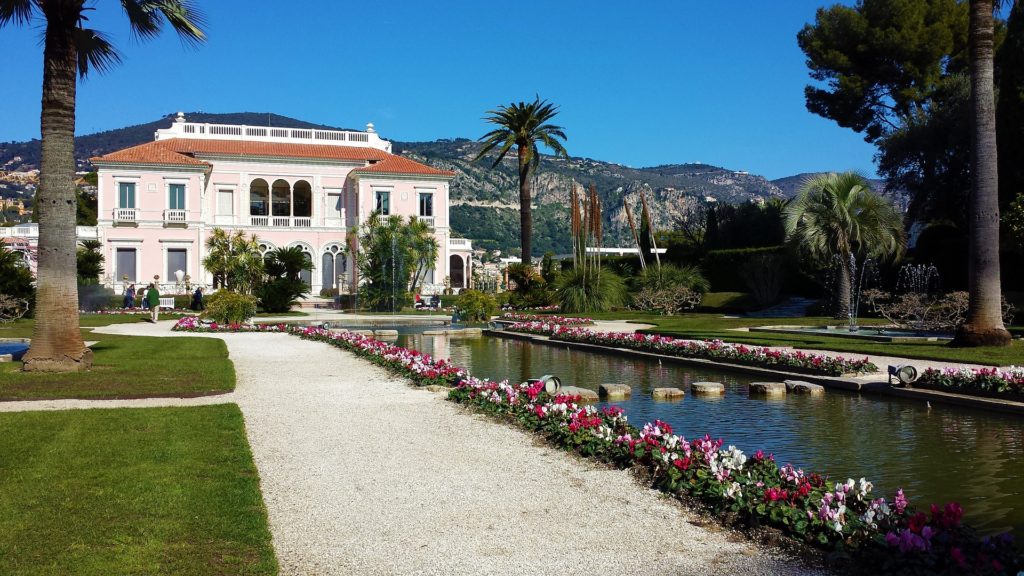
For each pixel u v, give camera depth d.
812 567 4.93
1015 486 7.11
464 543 5.36
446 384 12.90
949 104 36.88
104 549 5.00
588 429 8.29
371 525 5.75
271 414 10.34
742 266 40.84
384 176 55.88
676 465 6.68
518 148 46.81
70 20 13.62
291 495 6.52
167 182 52.28
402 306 44.97
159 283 50.56
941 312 25.77
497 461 7.73
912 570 4.58
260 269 42.78
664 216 196.00
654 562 5.02
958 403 11.20
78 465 7.12
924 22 42.16
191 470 7.00
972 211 17.81
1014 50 30.44
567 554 5.15
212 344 20.67
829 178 29.95
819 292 39.72
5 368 14.55
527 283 44.03
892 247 29.47
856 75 43.25
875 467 7.86
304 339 23.41
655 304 37.19
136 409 10.24
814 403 11.85
